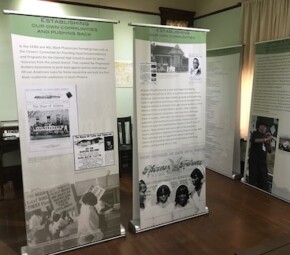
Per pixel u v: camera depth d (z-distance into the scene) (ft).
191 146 9.83
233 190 12.49
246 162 13.11
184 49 9.19
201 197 10.26
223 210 10.68
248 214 10.36
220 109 14.19
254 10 12.91
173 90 9.17
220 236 8.98
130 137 14.98
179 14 16.43
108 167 8.53
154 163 9.20
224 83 13.87
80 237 8.39
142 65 8.54
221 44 15.33
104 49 8.02
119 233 8.95
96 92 8.06
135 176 9.18
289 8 11.36
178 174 9.70
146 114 8.84
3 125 12.19
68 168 7.98
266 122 12.01
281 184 11.48
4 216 10.34
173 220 9.78
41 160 7.61
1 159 11.63
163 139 9.26
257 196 11.86
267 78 11.89
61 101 7.66
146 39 8.51
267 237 8.90
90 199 8.39
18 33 6.98
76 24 7.57
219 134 14.39
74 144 7.96
